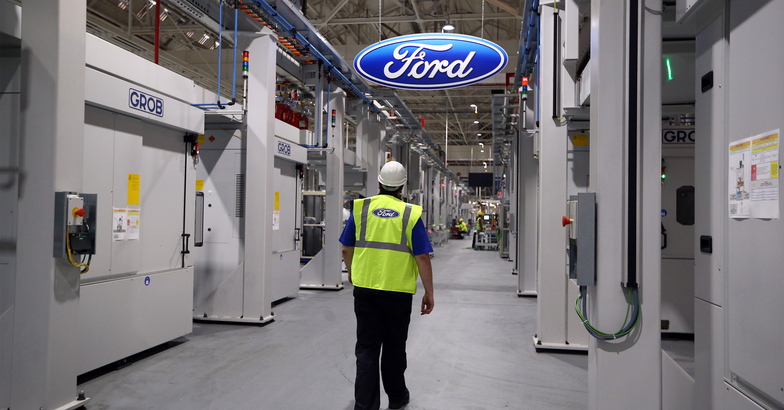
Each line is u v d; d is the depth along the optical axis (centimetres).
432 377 377
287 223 709
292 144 690
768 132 168
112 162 376
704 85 221
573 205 247
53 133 281
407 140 1312
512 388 354
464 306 686
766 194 169
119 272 384
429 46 514
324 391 340
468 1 1080
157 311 428
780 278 160
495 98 866
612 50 231
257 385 351
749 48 181
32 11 283
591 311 244
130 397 325
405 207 289
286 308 651
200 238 539
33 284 282
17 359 284
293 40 629
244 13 526
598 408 234
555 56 432
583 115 425
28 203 284
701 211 223
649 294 229
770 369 167
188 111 464
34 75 284
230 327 535
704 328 221
